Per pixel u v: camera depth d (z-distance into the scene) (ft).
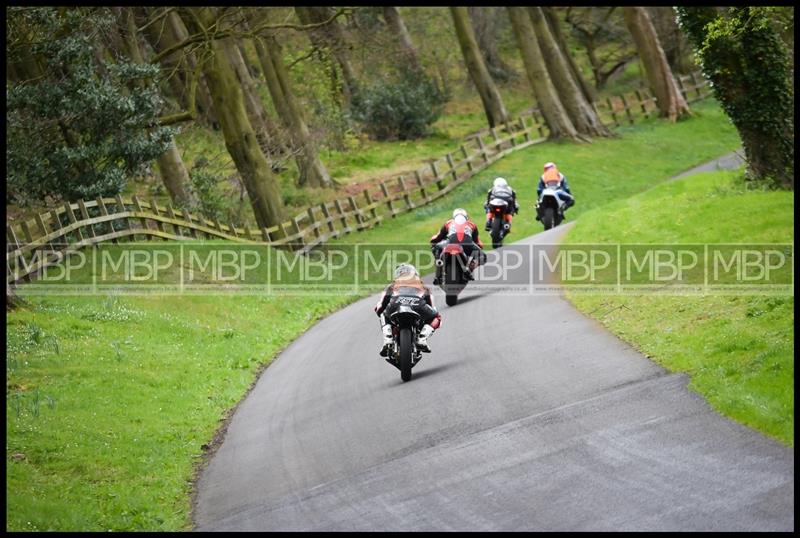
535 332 185.16
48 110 327.06
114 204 314.14
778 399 116.16
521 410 134.51
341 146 629.51
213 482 133.28
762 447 103.96
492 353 174.50
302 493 117.91
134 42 389.80
